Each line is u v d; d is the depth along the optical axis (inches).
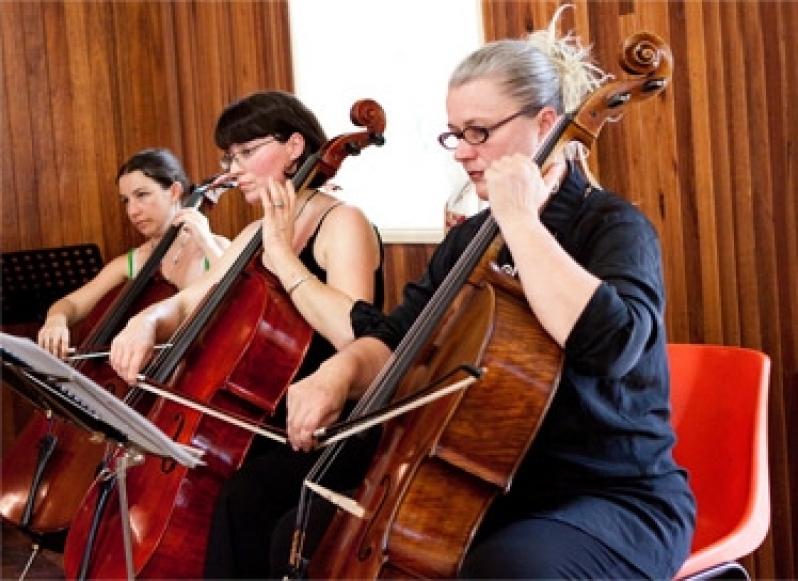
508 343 82.2
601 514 83.7
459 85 91.7
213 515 110.0
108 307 166.1
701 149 131.2
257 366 117.8
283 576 96.3
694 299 133.8
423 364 92.8
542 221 91.4
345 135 125.7
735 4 126.6
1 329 209.0
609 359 81.0
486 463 81.6
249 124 128.3
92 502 118.8
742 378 99.8
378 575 80.4
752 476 96.1
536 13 148.2
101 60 216.4
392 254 176.6
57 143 213.2
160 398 119.5
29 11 210.7
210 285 135.3
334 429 84.1
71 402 88.9
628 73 89.9
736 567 94.0
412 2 169.6
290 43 191.2
